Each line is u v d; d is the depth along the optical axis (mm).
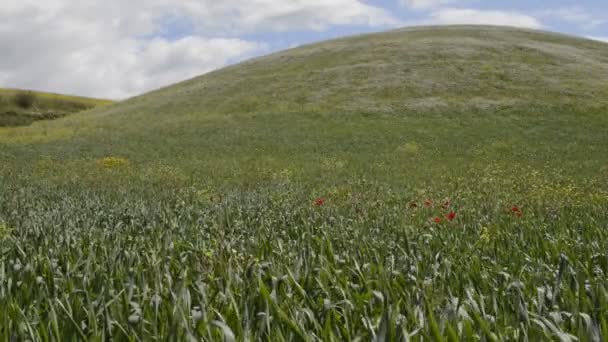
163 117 50219
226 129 41938
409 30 86188
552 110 43094
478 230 8469
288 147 35219
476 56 60406
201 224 9055
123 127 45969
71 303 4035
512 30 81250
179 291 3898
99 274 4625
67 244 6469
